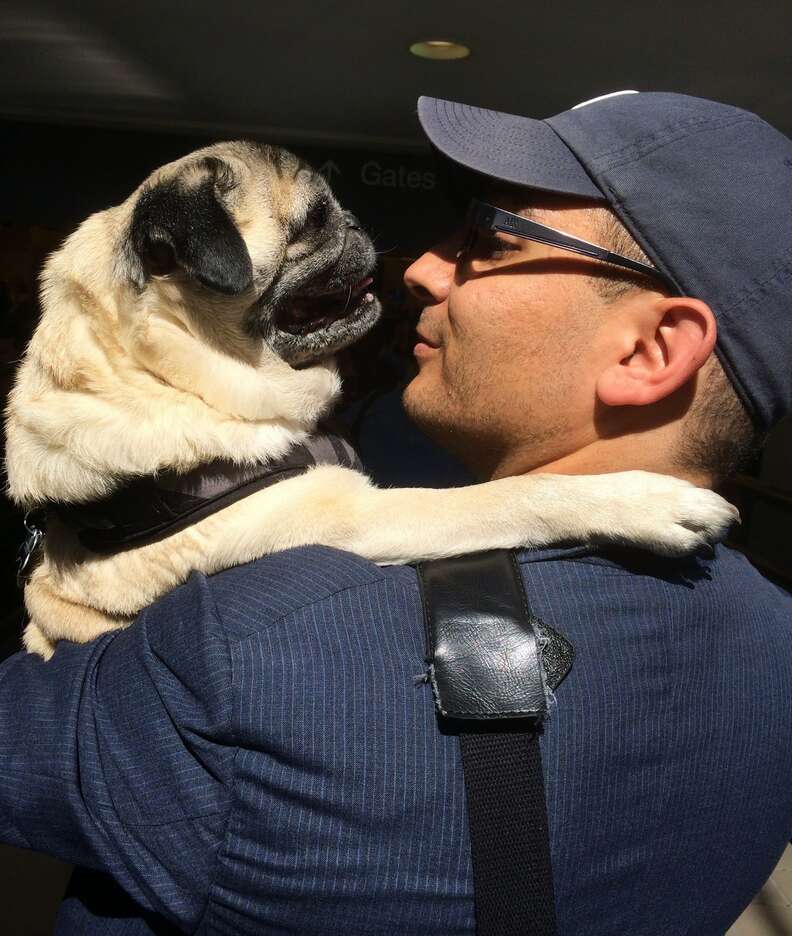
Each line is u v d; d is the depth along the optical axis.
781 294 1.04
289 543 1.39
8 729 1.02
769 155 1.06
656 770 0.92
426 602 0.93
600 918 0.89
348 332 1.86
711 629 1.01
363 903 0.84
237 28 3.58
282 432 1.62
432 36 3.62
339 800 0.84
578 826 0.87
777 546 5.62
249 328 1.65
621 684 0.91
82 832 0.93
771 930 2.71
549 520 1.18
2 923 2.65
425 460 2.25
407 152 5.29
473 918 0.84
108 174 5.09
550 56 3.84
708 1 3.19
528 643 0.88
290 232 1.75
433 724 0.86
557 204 1.11
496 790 0.83
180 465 1.41
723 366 1.08
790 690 1.08
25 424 1.48
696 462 1.16
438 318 1.33
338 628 0.91
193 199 1.56
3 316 4.64
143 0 3.32
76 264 1.59
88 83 4.38
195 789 0.89
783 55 3.76
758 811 1.02
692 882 0.96
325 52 3.86
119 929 1.02
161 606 1.03
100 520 1.41
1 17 3.51
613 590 0.98
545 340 1.13
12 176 5.00
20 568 1.52
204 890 0.90
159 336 1.50
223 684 0.87
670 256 1.04
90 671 1.01
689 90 4.30
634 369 1.09
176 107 4.80
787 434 5.82
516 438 1.23
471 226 1.17
